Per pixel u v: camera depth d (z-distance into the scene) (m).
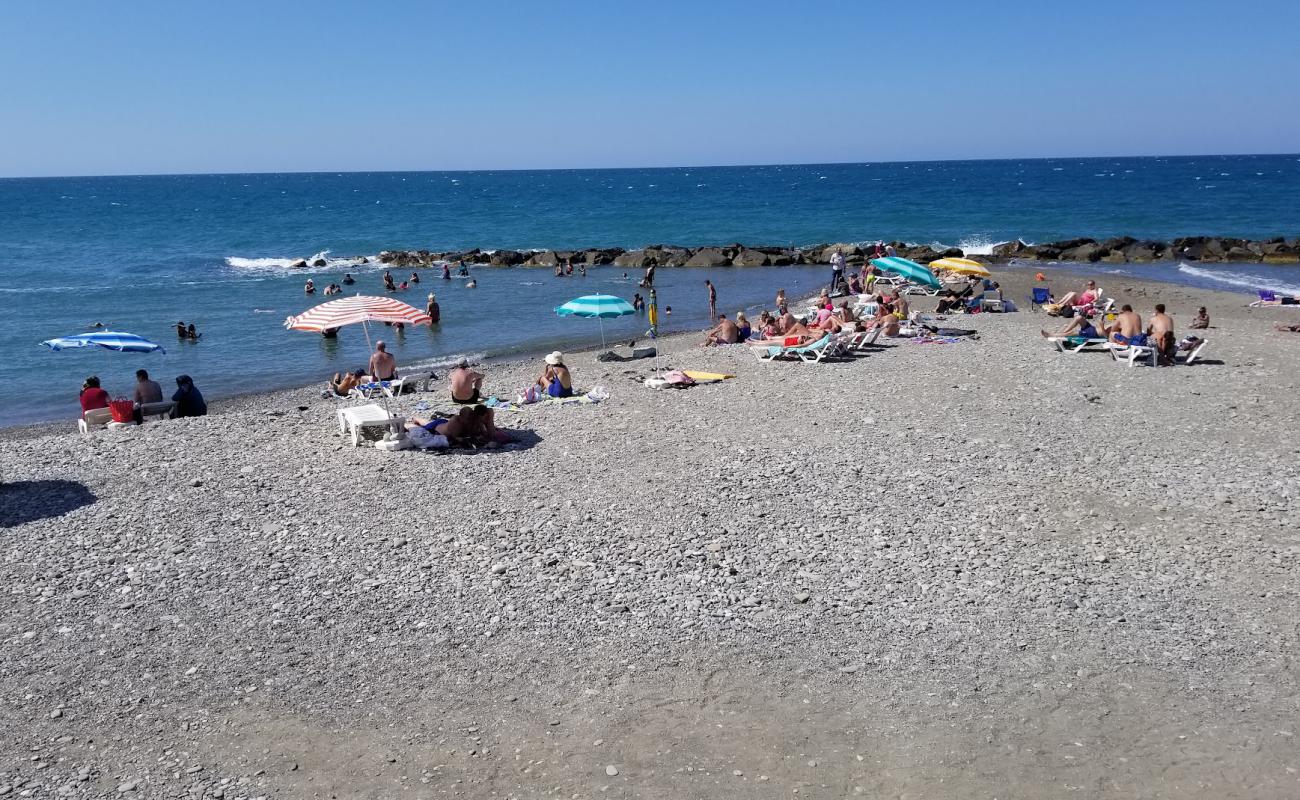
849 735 7.52
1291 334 25.09
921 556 10.77
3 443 15.99
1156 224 71.12
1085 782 6.87
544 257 57.88
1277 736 7.32
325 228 87.75
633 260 56.28
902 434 15.59
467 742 7.52
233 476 13.92
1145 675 8.26
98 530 11.81
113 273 52.62
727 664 8.59
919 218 81.69
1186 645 8.72
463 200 137.25
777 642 8.95
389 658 8.78
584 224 86.06
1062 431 15.49
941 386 18.95
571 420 17.17
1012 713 7.75
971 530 11.48
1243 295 35.62
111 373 27.06
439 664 8.67
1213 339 24.11
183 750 7.43
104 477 13.88
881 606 9.60
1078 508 12.12
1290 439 14.70
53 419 22.47
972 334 25.38
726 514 12.15
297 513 12.43
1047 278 42.09
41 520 12.16
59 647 9.01
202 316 36.88
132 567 10.75
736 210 98.69
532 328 34.09
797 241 68.19
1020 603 9.60
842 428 16.11
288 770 7.17
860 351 23.34
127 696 8.19
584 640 9.05
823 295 29.28
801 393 18.88
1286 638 8.77
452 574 10.50
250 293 43.78
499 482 13.61
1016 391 18.33
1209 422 15.78
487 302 40.84
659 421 16.94
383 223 92.56
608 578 10.33
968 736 7.46
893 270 26.59
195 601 9.94
